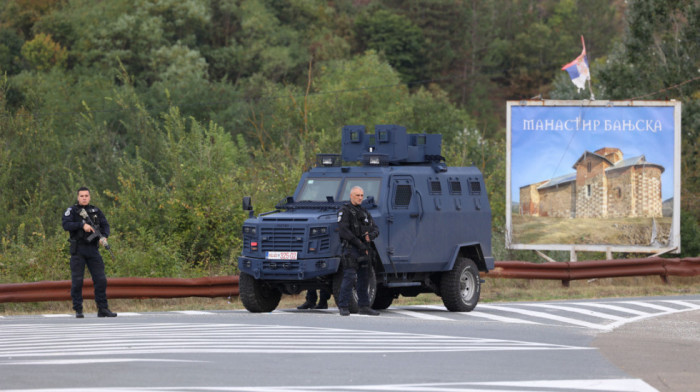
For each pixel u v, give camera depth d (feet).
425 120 578.25
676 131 240.94
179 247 222.48
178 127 266.77
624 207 240.73
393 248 150.20
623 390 75.82
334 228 145.18
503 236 265.95
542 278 215.92
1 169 319.68
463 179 164.55
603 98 359.66
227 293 181.78
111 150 348.18
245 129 607.37
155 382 74.84
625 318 148.46
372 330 118.52
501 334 118.73
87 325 123.24
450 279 157.69
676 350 105.60
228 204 228.43
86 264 144.77
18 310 168.55
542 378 81.20
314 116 550.36
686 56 354.13
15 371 80.02
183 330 115.55
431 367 86.22
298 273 144.15
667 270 228.84
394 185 152.97
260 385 74.49
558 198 241.96
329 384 75.66
